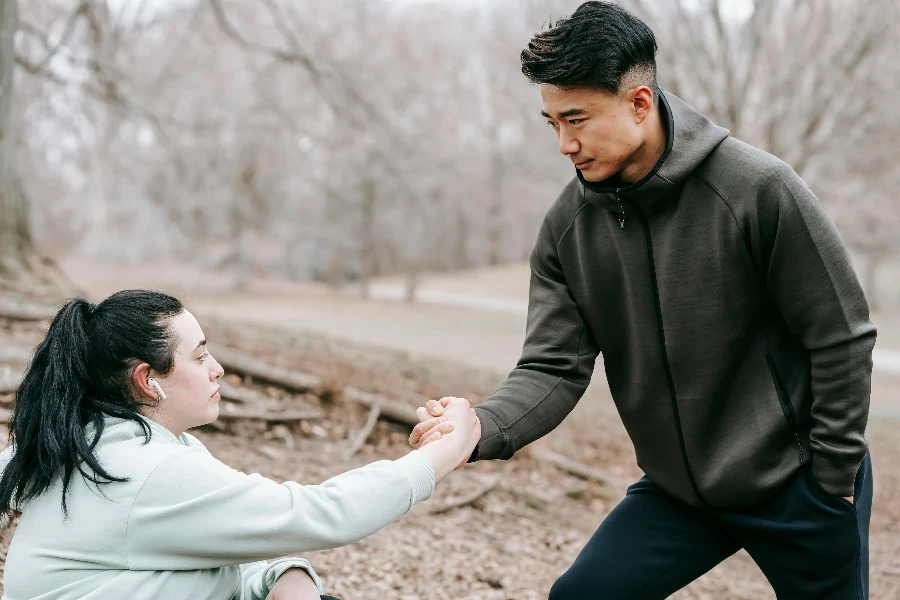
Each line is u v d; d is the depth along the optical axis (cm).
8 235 802
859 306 212
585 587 235
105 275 3912
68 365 178
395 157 1351
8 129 819
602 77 199
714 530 240
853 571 222
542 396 241
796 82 1390
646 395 237
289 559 208
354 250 4294
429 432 214
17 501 180
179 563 175
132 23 1132
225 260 4269
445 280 5584
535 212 3434
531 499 560
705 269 220
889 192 1767
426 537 439
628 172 220
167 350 182
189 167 2616
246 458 497
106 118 1521
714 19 1345
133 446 176
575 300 247
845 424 212
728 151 217
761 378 226
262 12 1608
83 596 171
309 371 691
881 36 1373
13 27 817
